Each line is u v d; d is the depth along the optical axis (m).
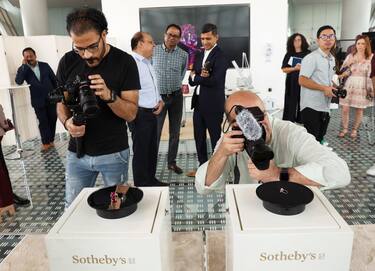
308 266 0.74
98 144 1.59
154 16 6.32
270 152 0.82
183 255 1.13
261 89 6.58
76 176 1.69
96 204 0.83
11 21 11.26
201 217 2.51
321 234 0.72
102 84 1.38
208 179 1.12
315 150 1.07
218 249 1.14
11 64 4.77
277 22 6.34
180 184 3.16
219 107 3.05
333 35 2.98
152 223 0.78
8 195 2.55
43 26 7.93
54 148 4.60
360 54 4.35
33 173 3.63
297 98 4.68
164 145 4.42
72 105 1.42
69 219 0.81
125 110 1.53
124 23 6.37
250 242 0.72
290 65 4.71
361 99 4.42
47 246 0.75
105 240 0.73
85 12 1.34
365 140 4.39
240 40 6.41
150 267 0.75
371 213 2.51
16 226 2.48
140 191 0.88
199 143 3.28
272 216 0.78
